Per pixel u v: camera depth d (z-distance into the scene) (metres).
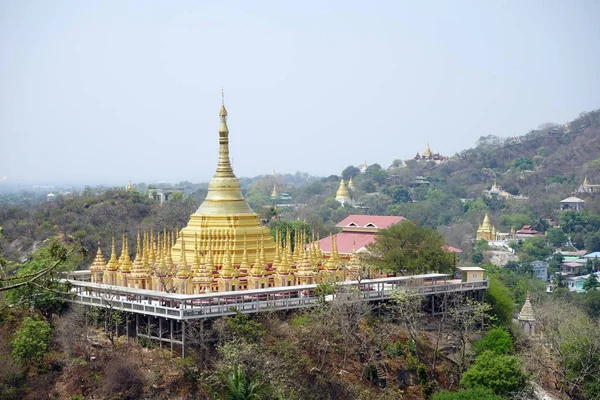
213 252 160.88
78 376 133.50
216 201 165.38
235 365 126.75
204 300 145.62
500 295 177.88
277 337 139.75
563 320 172.12
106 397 129.38
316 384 135.75
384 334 148.62
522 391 137.25
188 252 163.38
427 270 176.50
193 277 153.00
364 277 177.75
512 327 173.62
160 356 135.88
